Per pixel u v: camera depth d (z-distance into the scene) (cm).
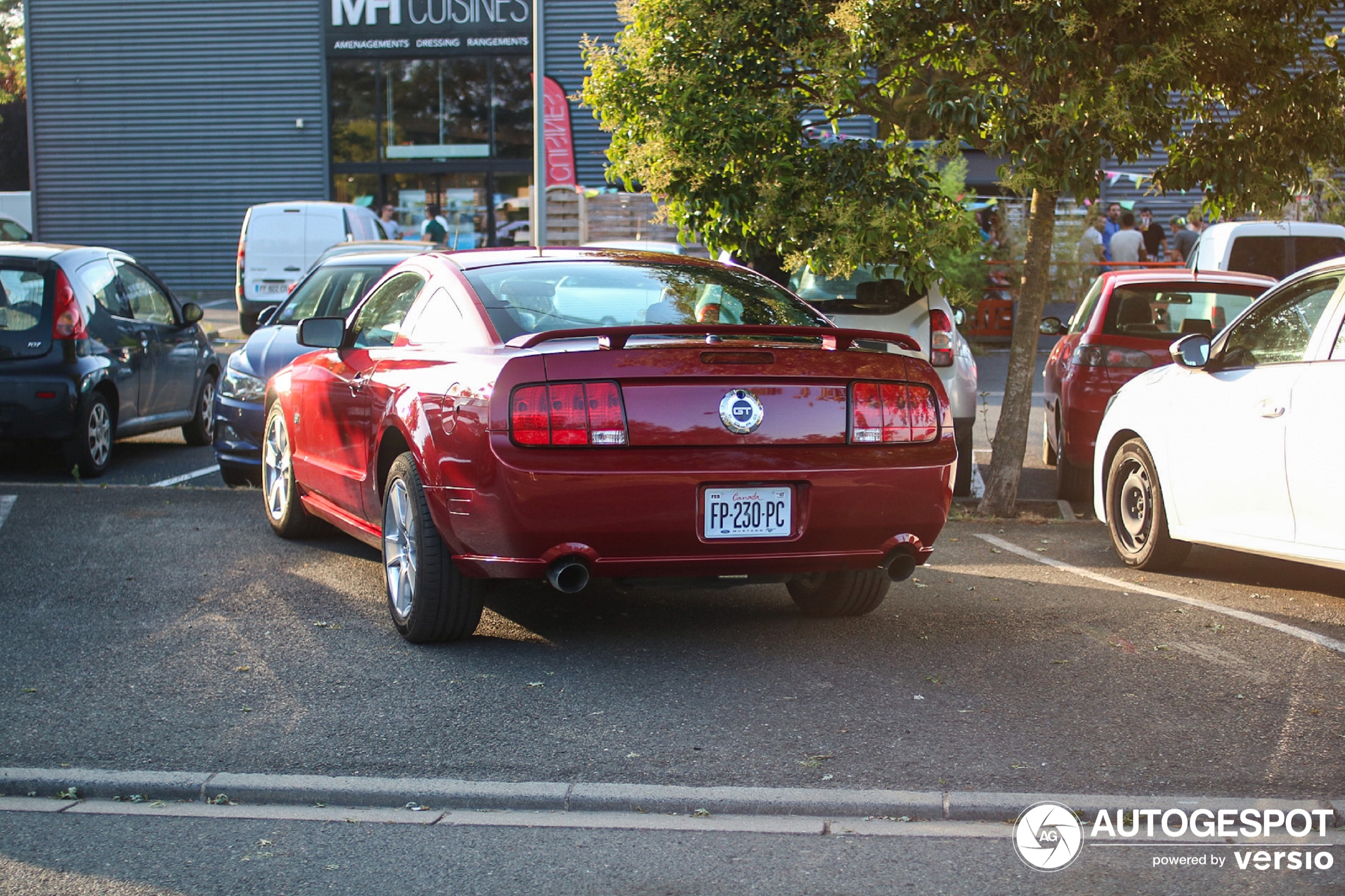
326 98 2967
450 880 336
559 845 357
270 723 448
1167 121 818
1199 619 590
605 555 492
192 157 3017
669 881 334
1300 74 846
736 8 872
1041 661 520
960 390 988
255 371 938
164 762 411
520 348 495
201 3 2970
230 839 363
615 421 485
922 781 394
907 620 589
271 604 609
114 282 1092
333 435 654
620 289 566
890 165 873
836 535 511
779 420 502
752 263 930
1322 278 618
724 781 395
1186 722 446
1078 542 799
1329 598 638
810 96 870
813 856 349
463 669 511
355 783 392
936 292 994
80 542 745
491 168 2941
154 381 1125
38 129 3039
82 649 535
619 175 962
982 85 784
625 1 909
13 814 380
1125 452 726
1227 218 912
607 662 520
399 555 555
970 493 1011
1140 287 966
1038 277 880
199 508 861
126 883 335
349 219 2158
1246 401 632
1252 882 333
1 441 989
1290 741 427
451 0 2912
